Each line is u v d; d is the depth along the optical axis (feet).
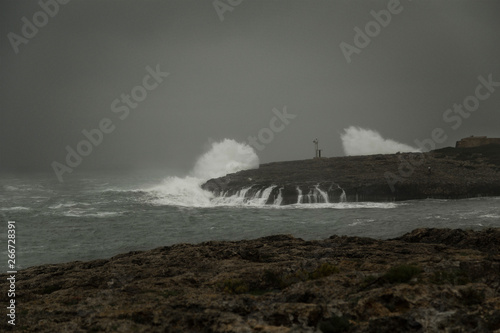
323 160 290.76
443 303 44.29
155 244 118.21
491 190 199.41
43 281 69.41
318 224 138.41
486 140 312.29
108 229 137.80
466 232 82.99
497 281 50.03
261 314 45.27
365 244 82.89
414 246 77.36
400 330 40.86
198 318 45.16
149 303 52.42
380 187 193.98
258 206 183.32
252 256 77.71
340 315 44.45
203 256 77.66
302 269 65.72
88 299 56.49
